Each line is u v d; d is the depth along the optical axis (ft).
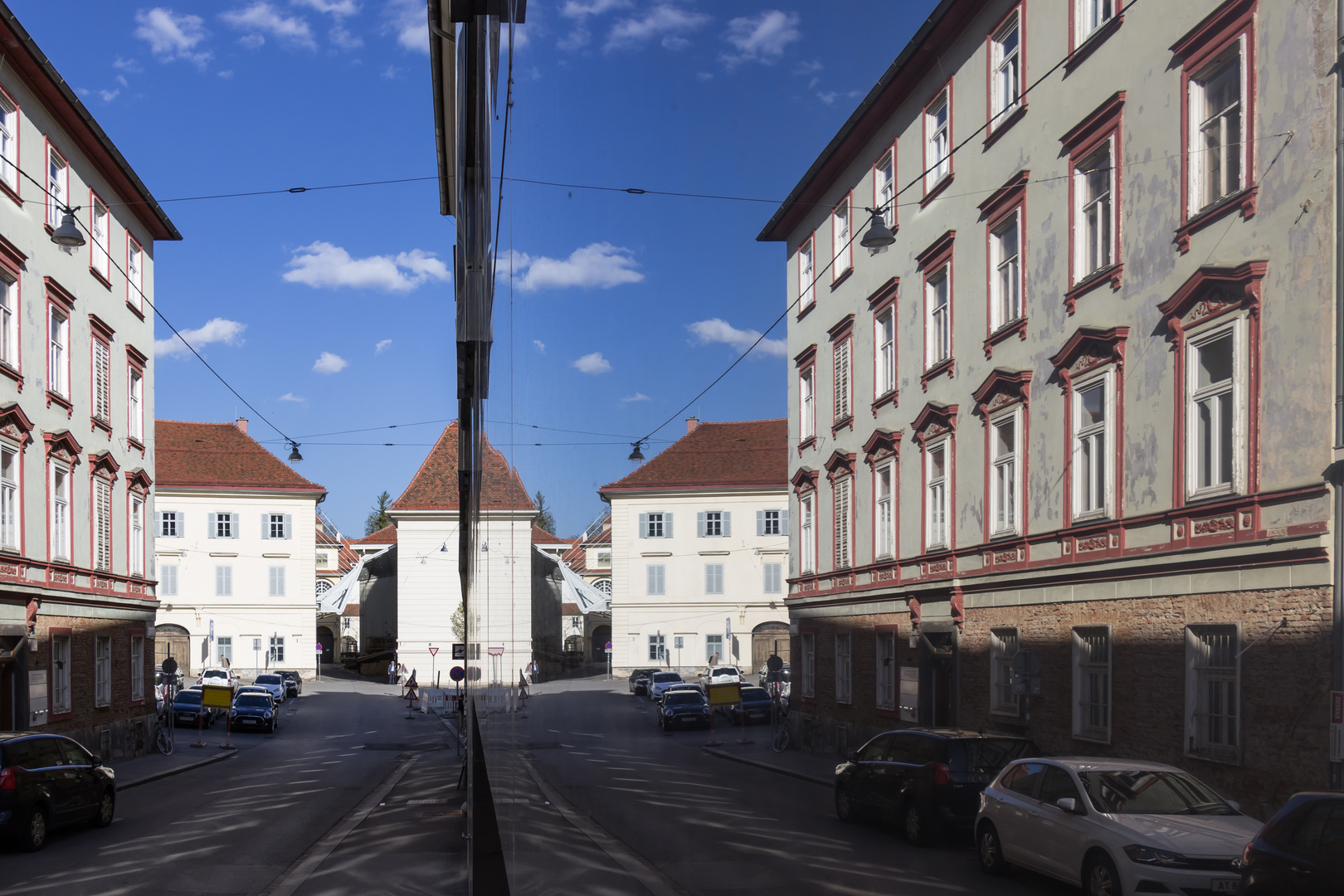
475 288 15.08
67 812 47.96
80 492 77.82
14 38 63.87
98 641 81.87
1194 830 3.77
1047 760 4.34
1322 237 3.75
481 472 14.08
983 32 4.75
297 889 37.19
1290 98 3.88
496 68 9.95
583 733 6.57
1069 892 4.09
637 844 5.70
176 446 193.16
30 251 68.64
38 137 70.23
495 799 11.70
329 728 128.36
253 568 192.03
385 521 381.19
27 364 68.44
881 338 5.26
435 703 161.68
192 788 70.23
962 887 4.38
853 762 4.90
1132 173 4.45
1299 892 3.56
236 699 120.47
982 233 4.95
